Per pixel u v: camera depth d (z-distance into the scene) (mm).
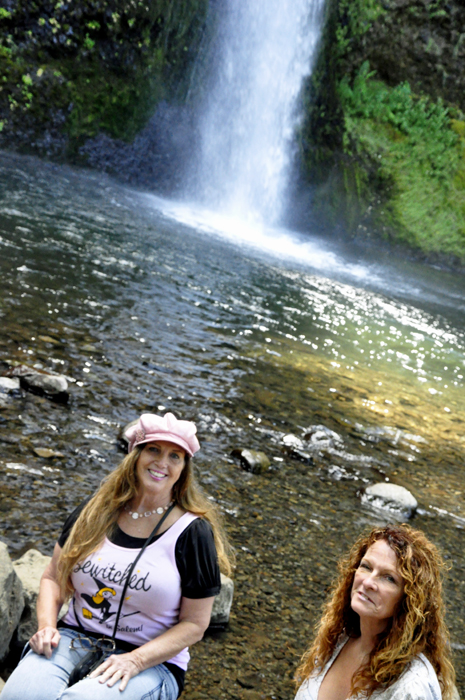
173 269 11148
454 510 5320
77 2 15992
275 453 5426
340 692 1991
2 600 2371
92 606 2180
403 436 6777
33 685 1993
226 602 3102
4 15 15281
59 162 17266
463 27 21781
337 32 21297
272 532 4152
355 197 21859
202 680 2715
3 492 3645
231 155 20312
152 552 2182
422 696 1782
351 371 8750
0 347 5656
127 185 18688
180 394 5969
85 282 8664
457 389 9531
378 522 4719
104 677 1997
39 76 16234
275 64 20312
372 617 1928
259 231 19703
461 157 22578
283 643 3100
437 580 1933
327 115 21734
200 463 4812
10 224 10438
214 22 18625
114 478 2258
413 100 22484
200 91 19125
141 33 17141
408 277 19469
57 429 4570
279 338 9195
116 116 17703
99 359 6137
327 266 17328
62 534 2336
